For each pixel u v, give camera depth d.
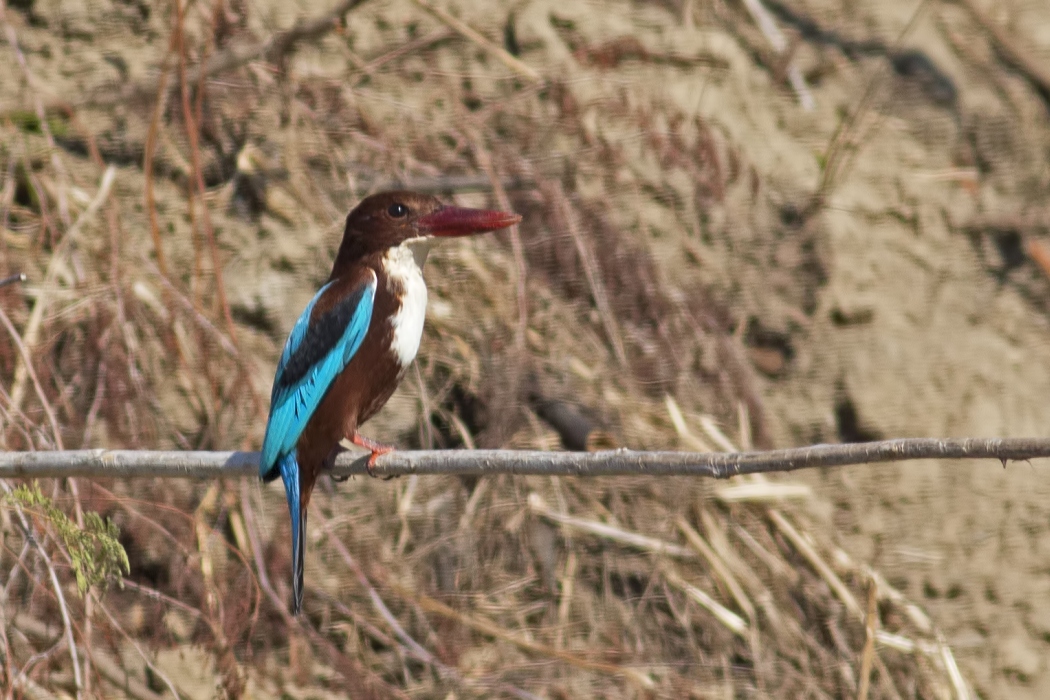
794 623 11.39
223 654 10.30
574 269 12.25
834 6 15.61
